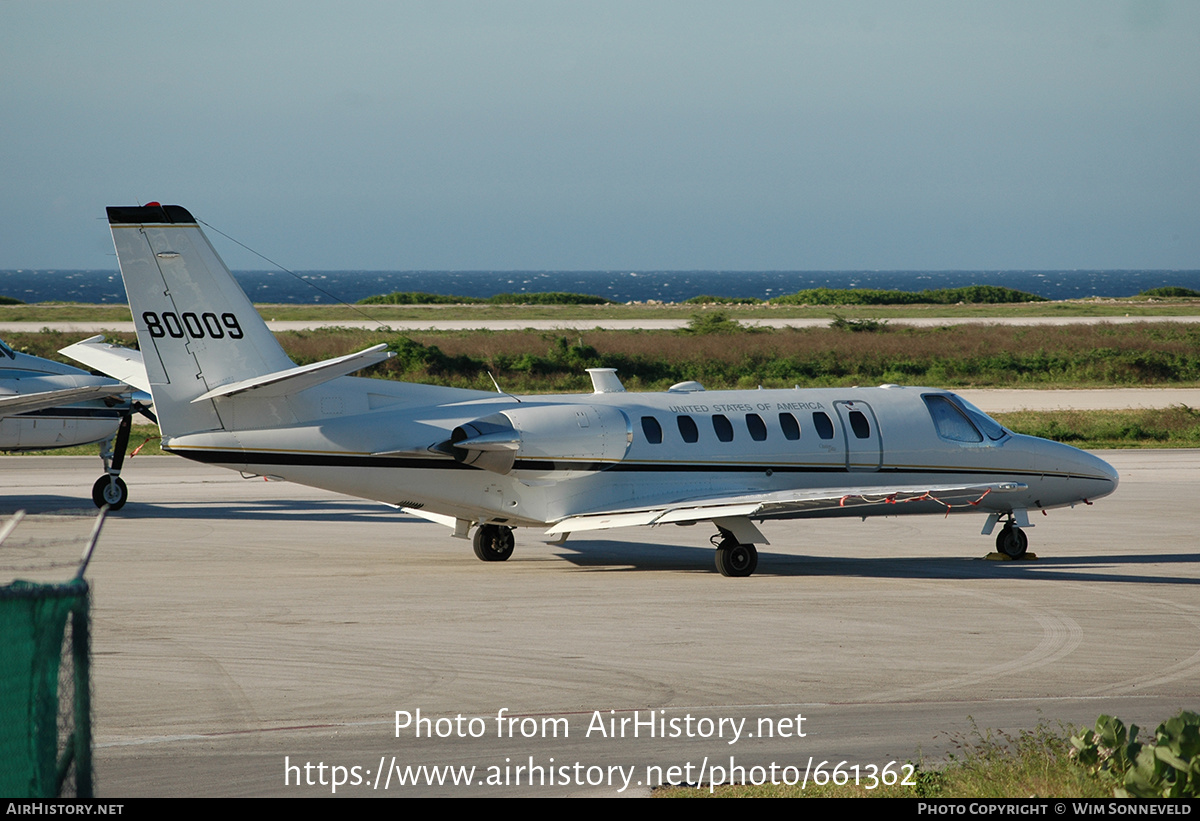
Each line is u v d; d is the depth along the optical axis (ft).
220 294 180.75
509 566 199.72
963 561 211.41
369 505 279.90
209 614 153.99
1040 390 564.30
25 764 63.98
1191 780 77.71
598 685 120.67
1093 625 152.56
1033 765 90.53
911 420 214.90
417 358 576.20
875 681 123.34
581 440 193.88
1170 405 499.10
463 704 113.19
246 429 181.47
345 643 137.90
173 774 92.27
